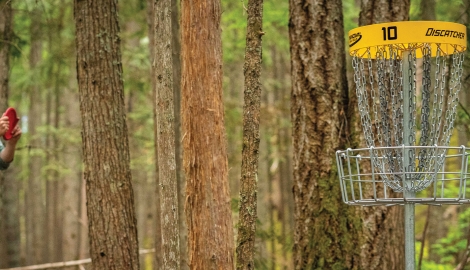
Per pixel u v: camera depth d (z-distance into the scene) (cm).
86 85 544
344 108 615
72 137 1362
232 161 1246
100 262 536
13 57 830
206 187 368
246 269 372
